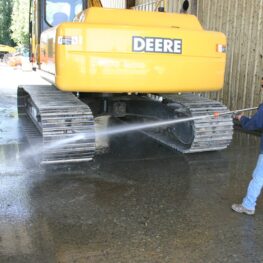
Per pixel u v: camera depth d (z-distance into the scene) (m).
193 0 10.49
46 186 4.82
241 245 3.52
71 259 3.22
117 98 6.66
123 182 5.03
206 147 6.28
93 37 5.15
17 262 3.17
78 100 5.91
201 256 3.31
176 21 5.93
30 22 8.00
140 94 6.80
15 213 4.05
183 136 6.54
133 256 3.29
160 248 3.43
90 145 5.53
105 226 3.81
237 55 9.05
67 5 7.12
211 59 5.75
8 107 10.66
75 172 5.37
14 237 3.56
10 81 17.23
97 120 8.93
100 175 5.27
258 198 4.65
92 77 5.21
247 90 8.77
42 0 7.00
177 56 5.54
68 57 5.09
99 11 5.57
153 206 4.31
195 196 4.62
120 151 6.52
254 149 6.79
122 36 5.25
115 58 5.25
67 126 5.39
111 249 3.39
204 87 5.78
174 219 4.00
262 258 3.31
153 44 5.40
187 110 6.13
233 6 9.11
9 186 4.79
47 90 6.83
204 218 4.04
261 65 8.35
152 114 6.99
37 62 7.32
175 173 5.42
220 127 6.17
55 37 5.23
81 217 4.00
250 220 4.02
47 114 5.34
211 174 5.41
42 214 4.05
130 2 14.31
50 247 3.41
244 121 4.20
